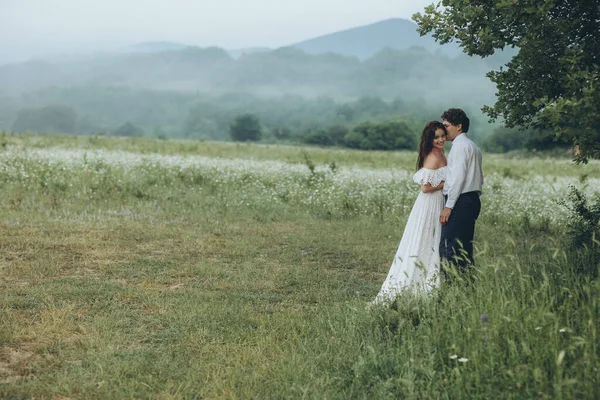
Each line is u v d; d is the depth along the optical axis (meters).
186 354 5.26
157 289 7.29
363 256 9.31
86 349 5.27
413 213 6.69
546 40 5.95
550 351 4.02
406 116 149.12
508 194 14.73
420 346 4.76
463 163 6.36
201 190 14.64
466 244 6.50
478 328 4.43
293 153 34.19
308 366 4.84
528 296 5.02
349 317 5.88
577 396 3.63
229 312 6.40
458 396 3.85
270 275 8.09
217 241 9.95
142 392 4.49
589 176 22.03
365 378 4.55
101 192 13.70
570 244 7.76
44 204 12.27
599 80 5.42
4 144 22.52
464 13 6.13
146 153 25.52
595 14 6.20
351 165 25.66
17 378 4.65
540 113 6.47
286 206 13.28
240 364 5.01
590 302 4.65
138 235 10.07
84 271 7.93
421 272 6.55
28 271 7.70
